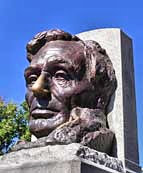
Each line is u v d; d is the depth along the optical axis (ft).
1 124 59.00
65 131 17.78
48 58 19.44
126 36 22.79
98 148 18.79
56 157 16.71
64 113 18.78
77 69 19.35
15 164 17.53
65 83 19.17
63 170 15.92
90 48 20.40
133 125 21.22
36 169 16.61
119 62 21.52
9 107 60.13
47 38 20.48
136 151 20.97
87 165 16.12
